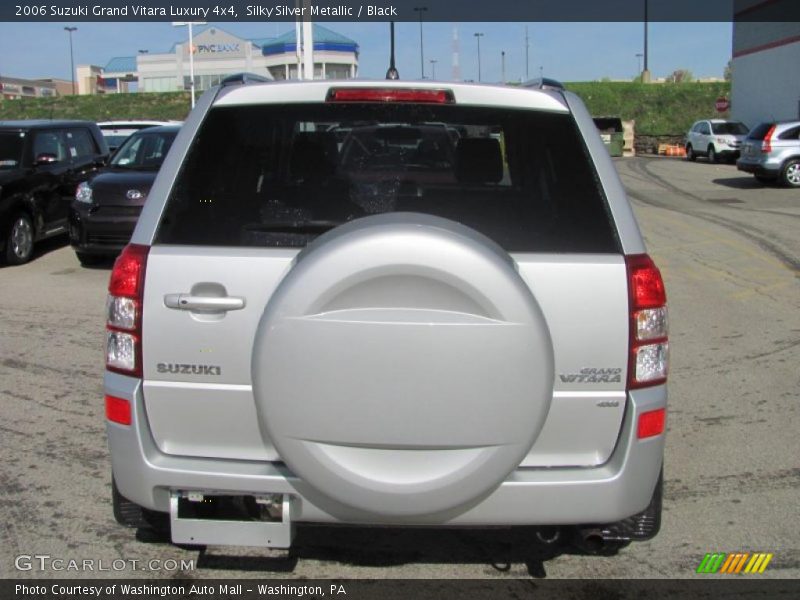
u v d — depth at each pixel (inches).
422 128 135.9
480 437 107.4
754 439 201.0
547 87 136.3
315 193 132.2
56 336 290.7
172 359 115.4
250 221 125.9
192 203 122.2
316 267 105.0
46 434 200.8
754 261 438.9
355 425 107.3
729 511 164.7
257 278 113.4
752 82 1375.5
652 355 116.0
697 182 954.1
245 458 117.8
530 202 130.1
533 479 113.4
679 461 188.5
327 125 134.4
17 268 423.8
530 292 108.1
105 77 3238.2
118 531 153.1
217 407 116.1
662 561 145.5
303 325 105.6
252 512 121.3
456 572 140.8
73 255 463.8
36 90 3563.0
